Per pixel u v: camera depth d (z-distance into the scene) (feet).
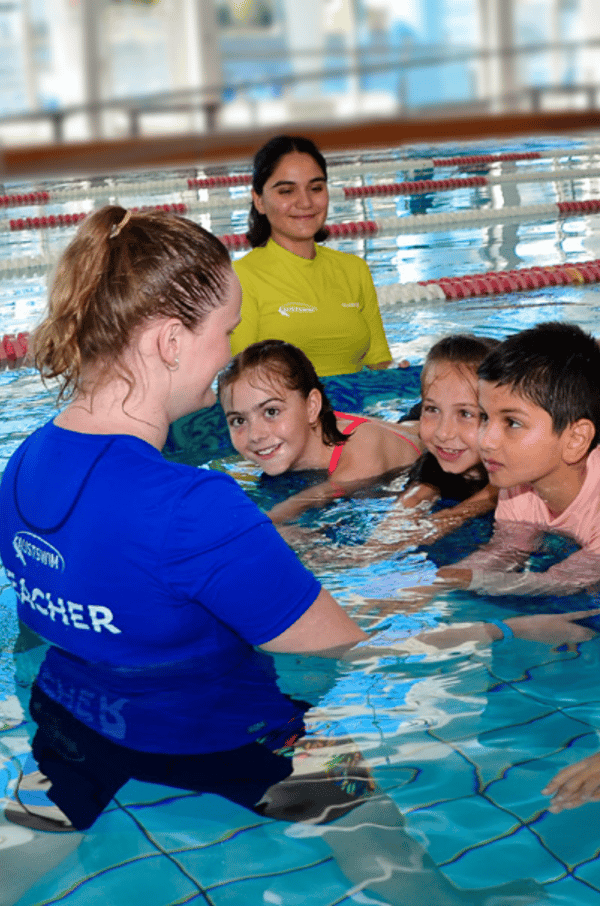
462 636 5.57
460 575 6.45
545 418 5.98
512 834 3.97
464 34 46.91
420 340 13.98
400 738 4.58
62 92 46.29
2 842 4.05
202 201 30.30
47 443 4.74
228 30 47.26
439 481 8.11
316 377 8.33
